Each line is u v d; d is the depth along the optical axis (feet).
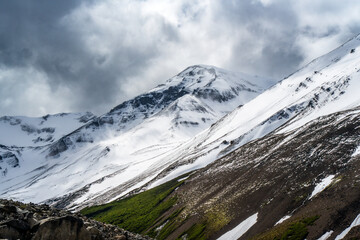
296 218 195.00
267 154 392.06
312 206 200.23
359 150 248.93
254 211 257.75
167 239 319.47
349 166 229.04
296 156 311.88
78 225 79.15
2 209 78.48
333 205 182.29
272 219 222.48
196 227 299.58
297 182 256.11
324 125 375.86
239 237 229.86
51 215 92.68
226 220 274.36
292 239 172.35
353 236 146.61
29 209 91.91
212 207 323.78
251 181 326.24
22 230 73.26
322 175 242.99
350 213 167.43
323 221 172.45
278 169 309.01
